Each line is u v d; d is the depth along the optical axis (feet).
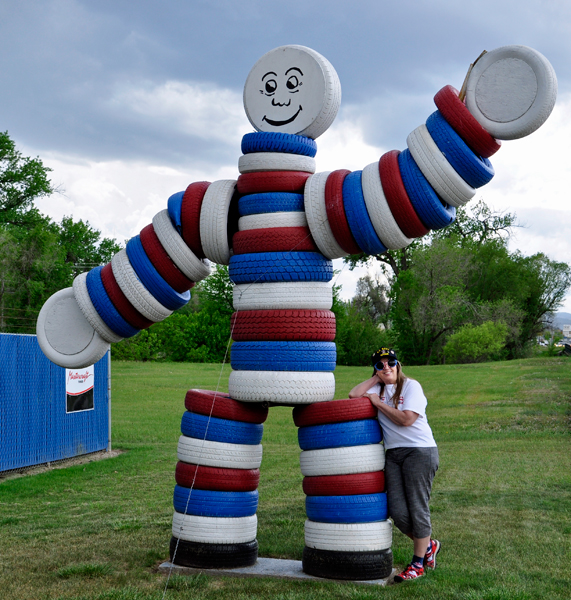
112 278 19.24
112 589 16.38
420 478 17.43
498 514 24.97
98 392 43.45
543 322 208.64
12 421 35.37
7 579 17.65
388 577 17.58
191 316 193.36
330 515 17.42
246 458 18.30
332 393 18.12
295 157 18.43
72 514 26.43
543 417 59.06
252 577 17.67
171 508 27.58
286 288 17.89
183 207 18.76
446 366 128.06
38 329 20.10
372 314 221.66
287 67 18.85
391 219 17.22
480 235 202.28
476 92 16.65
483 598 15.62
